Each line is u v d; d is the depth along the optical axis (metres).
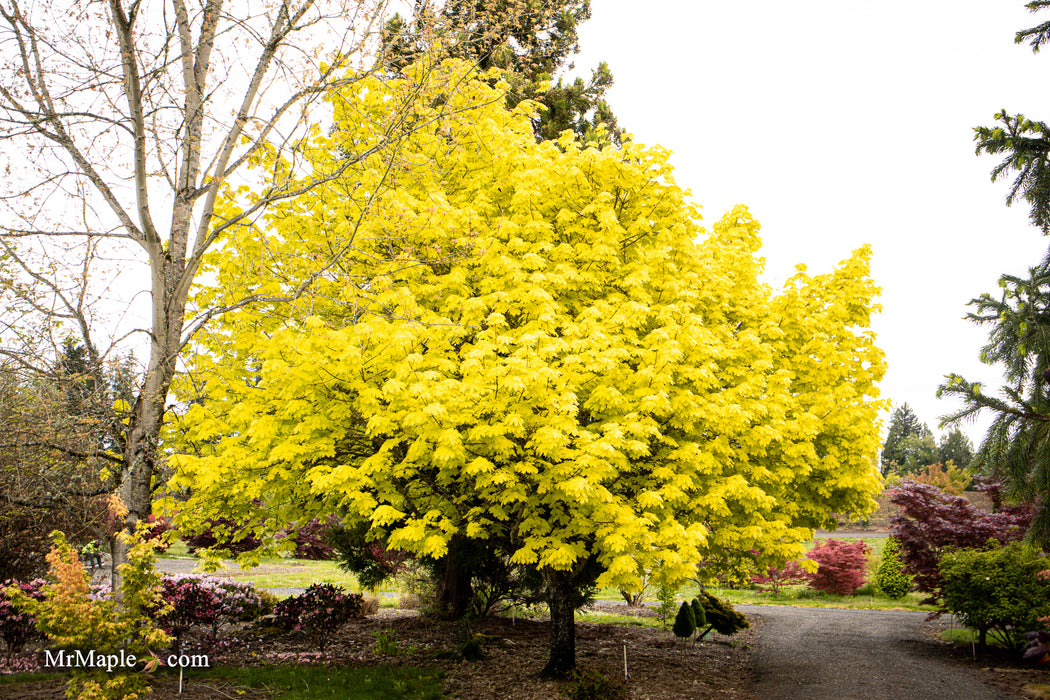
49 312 8.20
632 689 10.34
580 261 10.38
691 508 9.59
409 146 10.87
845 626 16.38
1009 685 10.46
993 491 11.02
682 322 9.57
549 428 8.14
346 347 8.78
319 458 9.55
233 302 10.68
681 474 9.13
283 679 9.73
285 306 10.54
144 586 7.15
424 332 8.87
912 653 12.98
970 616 12.91
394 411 8.66
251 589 13.90
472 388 8.14
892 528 15.14
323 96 9.10
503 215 11.07
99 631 6.70
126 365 8.71
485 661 11.84
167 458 9.21
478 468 8.20
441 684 10.29
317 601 12.13
